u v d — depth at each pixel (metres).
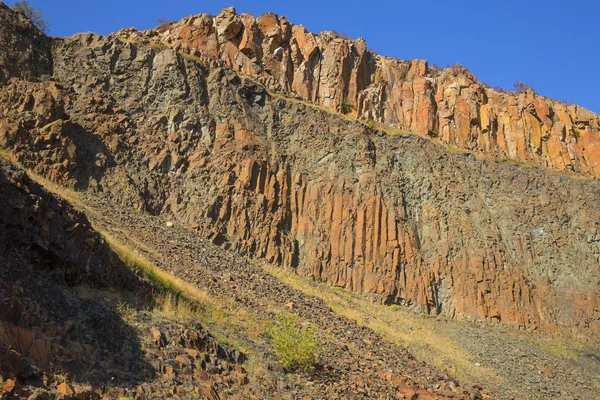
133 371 12.72
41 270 14.47
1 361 9.81
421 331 31.89
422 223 40.44
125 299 16.16
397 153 43.44
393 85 51.88
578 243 43.56
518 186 45.53
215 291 23.62
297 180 38.12
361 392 17.23
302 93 46.19
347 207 37.84
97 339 13.23
